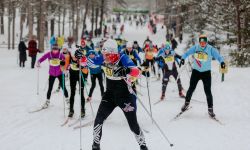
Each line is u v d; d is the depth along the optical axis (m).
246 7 19.83
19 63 19.92
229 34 23.64
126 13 89.81
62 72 8.85
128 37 47.59
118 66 5.28
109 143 6.33
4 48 34.22
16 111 8.76
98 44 11.90
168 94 11.62
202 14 28.33
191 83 8.00
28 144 6.21
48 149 5.95
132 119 5.38
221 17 24.14
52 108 9.19
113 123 7.77
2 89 11.87
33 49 18.72
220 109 9.03
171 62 10.53
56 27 54.06
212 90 11.77
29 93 11.27
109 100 5.47
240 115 8.34
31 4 28.80
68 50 8.62
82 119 8.05
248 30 20.06
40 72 16.98
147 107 9.52
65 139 6.53
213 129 7.20
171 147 6.09
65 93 9.53
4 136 6.68
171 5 43.16
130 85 5.32
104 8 58.41
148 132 7.02
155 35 50.50
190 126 7.46
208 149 5.98
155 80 15.09
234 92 11.23
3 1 34.78
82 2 48.19
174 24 47.38
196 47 7.84
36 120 7.92
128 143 6.34
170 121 7.91
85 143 6.30
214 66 19.59
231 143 6.28
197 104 9.74
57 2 40.97
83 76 8.34
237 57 19.56
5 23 52.28
